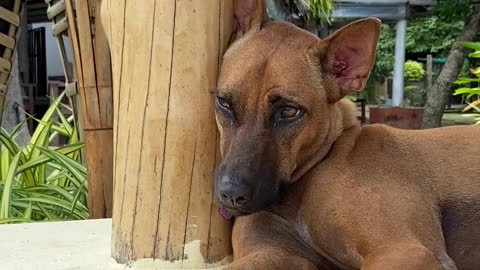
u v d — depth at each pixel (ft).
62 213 4.57
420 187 2.58
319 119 2.51
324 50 2.53
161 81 2.66
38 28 13.38
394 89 12.03
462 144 2.71
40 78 13.35
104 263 2.89
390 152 2.61
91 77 3.83
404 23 11.64
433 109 10.09
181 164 2.69
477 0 10.27
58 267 2.87
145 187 2.72
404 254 2.27
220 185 2.36
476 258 2.70
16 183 4.80
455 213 2.64
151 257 2.74
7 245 3.27
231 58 2.57
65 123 5.46
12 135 5.27
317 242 2.56
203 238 2.74
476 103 4.85
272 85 2.42
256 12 2.62
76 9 3.77
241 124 2.45
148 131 2.69
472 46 4.70
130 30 2.69
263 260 2.53
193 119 2.66
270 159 2.40
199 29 2.63
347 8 11.13
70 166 4.62
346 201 2.46
